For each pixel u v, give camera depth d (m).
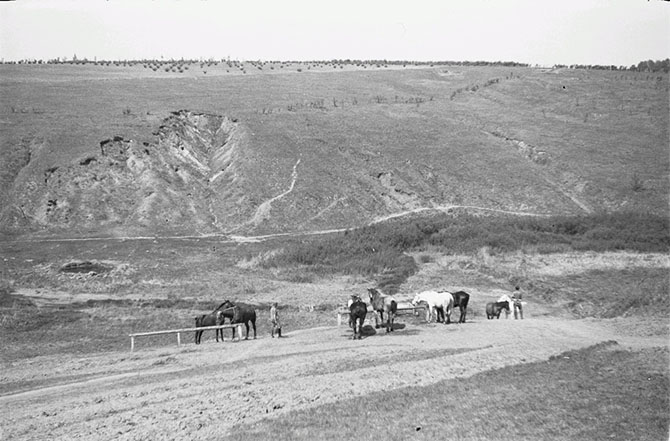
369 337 31.59
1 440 17.91
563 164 90.69
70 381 25.53
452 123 108.19
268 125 97.44
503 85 141.75
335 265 54.41
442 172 87.31
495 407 19.11
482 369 23.95
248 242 65.62
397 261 54.50
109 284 48.50
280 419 18.47
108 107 101.31
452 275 52.56
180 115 99.88
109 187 77.25
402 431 17.11
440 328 33.66
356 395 20.78
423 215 75.56
